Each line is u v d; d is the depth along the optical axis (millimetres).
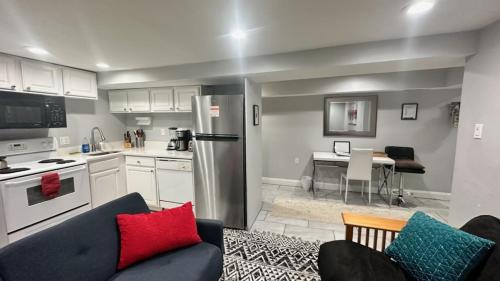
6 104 2332
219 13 1523
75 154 3160
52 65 2736
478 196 1887
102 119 3664
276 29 1800
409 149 3770
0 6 1388
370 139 4047
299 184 4590
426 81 3244
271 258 2193
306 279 1899
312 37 1971
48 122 2691
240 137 2695
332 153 4152
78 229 1323
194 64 2775
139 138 3951
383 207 3438
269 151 4715
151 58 2561
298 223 2947
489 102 1772
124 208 1662
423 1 1392
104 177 3057
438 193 3762
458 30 1866
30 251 1087
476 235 1281
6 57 2328
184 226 1651
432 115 3691
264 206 3529
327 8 1471
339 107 4172
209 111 2766
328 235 2625
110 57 2518
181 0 1345
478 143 1886
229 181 2799
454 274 1173
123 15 1539
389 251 1507
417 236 1398
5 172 2131
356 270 1322
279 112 4570
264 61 2465
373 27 1782
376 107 3939
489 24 1745
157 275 1339
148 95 3508
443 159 3701
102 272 1336
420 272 1285
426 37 1962
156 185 3250
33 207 2213
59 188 2402
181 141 3521
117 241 1506
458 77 2938
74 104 3232
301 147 4508
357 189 4211
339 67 2281
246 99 2635
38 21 1618
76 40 1999
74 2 1354
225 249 2352
